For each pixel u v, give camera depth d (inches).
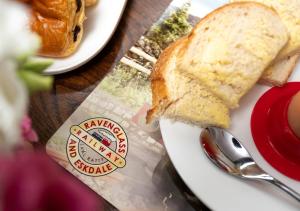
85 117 12.4
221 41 11.8
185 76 11.6
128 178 11.3
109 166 11.5
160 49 13.8
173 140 10.8
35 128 12.1
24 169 3.7
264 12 12.3
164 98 11.3
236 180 10.4
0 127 3.8
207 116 11.4
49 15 12.8
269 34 12.0
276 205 10.2
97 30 13.9
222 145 11.0
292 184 10.8
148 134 12.2
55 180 3.8
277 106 11.5
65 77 13.2
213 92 11.4
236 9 12.3
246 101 12.2
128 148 11.9
